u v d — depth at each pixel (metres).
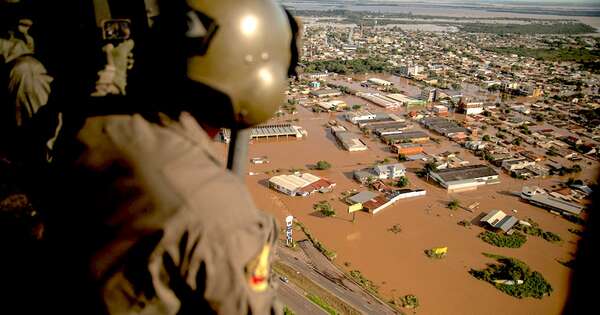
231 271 1.32
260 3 1.62
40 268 1.70
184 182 1.37
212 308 1.35
